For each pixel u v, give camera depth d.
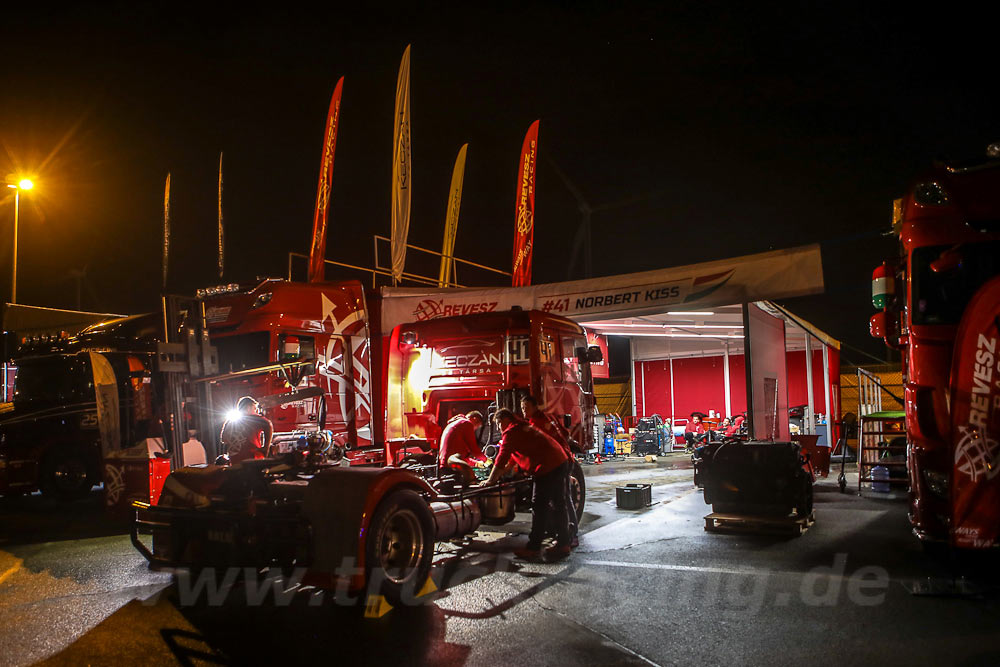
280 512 5.28
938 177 6.04
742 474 7.81
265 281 10.44
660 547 7.02
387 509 5.07
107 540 7.69
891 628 4.46
